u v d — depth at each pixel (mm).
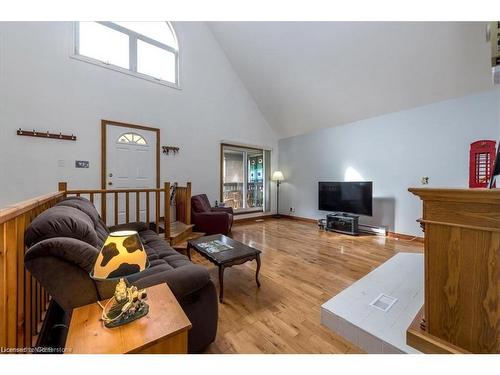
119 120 3600
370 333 1338
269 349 1369
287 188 6078
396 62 3170
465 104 3145
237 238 3965
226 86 5043
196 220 3848
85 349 755
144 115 3861
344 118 4574
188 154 4438
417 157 3639
